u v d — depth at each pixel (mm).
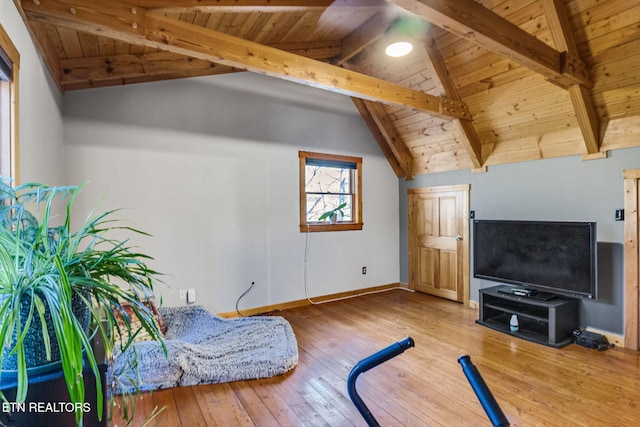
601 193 3215
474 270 3984
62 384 958
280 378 2576
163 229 3570
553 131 3562
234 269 3969
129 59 3127
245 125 4031
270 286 4223
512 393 2330
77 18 1875
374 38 3504
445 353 2984
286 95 4320
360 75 3154
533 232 3414
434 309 4301
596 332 3246
